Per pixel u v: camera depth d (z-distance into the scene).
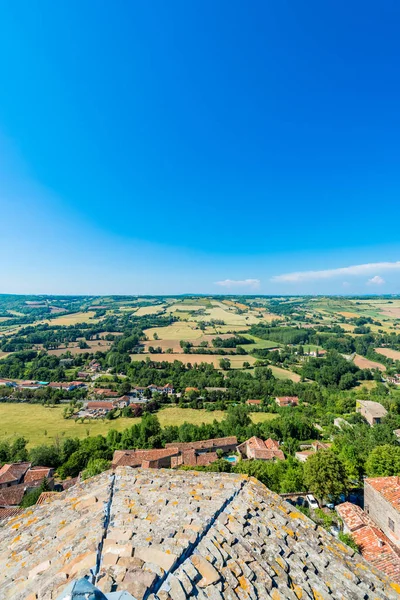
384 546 23.77
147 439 60.47
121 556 6.08
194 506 8.44
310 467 34.12
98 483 10.57
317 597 6.37
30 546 7.53
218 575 5.91
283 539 7.89
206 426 66.19
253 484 10.18
